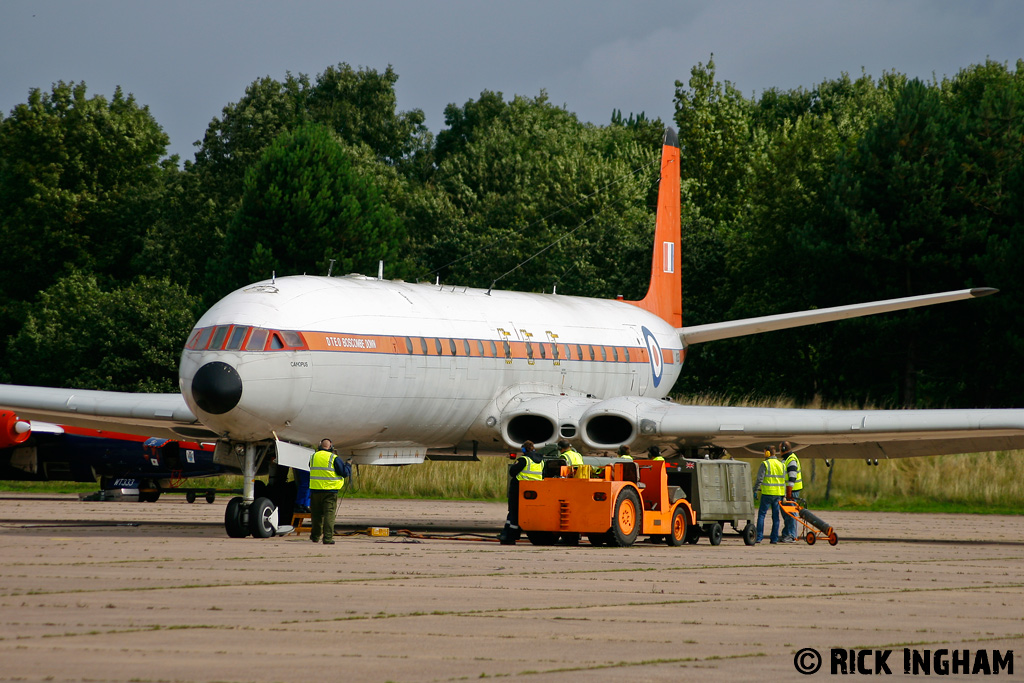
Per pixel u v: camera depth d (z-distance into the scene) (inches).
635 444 3292.3
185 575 1851.6
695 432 3154.5
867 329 6382.9
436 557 2231.8
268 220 7037.4
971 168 6245.1
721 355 7618.1
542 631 1346.0
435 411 3112.7
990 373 6456.7
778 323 3914.9
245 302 2743.6
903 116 6338.6
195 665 1128.2
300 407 2714.1
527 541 2758.4
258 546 2410.2
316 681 1060.5
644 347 3988.7
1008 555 2522.1
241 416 2615.7
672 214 4507.9
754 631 1368.1
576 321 3735.2
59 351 7490.2
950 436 2989.7
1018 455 4963.1
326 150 7253.9
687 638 1311.5
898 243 6289.4
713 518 2770.7
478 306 3371.1
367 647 1230.3
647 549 2568.9
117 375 7032.5
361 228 7170.3
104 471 4234.7
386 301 3031.5
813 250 6456.7
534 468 2603.3
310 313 2778.1
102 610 1466.5
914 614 1536.7
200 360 2623.0
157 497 4389.8
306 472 2837.1
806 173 7317.9
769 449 3159.5
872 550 2664.9
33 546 2324.1
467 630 1344.7
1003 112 6314.0
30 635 1284.4
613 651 1224.2
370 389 2871.6
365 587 1728.6
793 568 2164.1
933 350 6604.3
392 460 3228.3
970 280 6333.7
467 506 4426.7
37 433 4104.3
